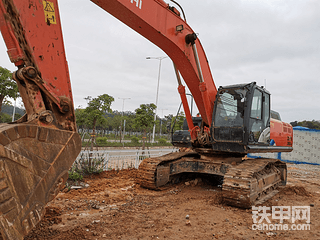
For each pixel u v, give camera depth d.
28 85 2.55
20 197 2.26
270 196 6.56
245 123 6.00
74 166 7.97
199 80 6.00
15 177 2.24
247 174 5.42
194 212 4.96
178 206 5.37
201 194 6.55
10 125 2.30
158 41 5.13
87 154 8.53
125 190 6.55
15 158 2.24
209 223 4.41
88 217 4.45
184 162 7.41
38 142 2.47
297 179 10.36
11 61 2.55
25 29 2.55
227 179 5.52
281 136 8.46
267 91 7.21
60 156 2.67
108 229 3.94
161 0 4.84
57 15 2.82
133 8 4.30
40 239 3.47
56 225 4.02
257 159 7.28
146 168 6.67
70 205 5.08
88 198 5.62
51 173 2.56
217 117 6.50
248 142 6.07
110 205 5.26
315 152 17.48
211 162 6.97
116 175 8.52
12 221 2.18
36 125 2.48
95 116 12.70
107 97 13.05
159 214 4.77
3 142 2.16
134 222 4.29
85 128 15.37
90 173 8.08
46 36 2.72
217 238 3.80
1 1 2.42
